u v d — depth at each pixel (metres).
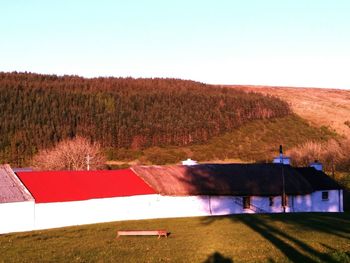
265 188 54.25
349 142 89.56
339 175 72.94
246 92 174.62
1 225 41.28
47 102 126.12
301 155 93.69
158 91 153.25
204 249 30.62
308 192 55.19
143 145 118.19
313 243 31.48
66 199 44.75
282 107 148.00
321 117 147.38
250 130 131.38
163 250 30.59
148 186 51.38
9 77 151.12
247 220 44.69
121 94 144.75
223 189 52.94
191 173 55.59
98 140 116.00
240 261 26.89
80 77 169.75
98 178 50.75
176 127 126.56
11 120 112.56
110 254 29.64
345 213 51.31
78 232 39.09
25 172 48.75
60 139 107.69
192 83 179.00
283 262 26.05
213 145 121.19
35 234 38.72
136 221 46.31
